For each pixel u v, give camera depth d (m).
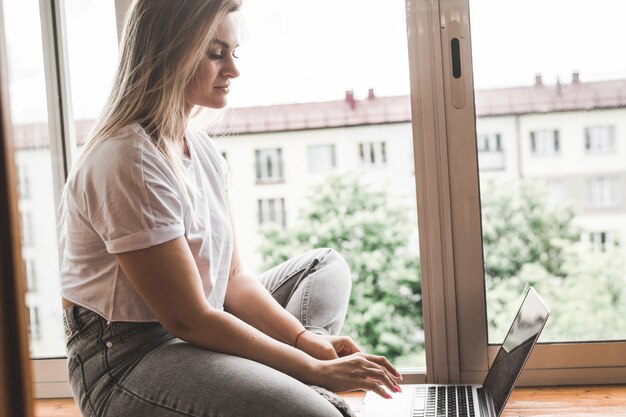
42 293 2.17
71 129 2.12
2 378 0.73
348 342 1.59
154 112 1.43
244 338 1.38
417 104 1.93
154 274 1.33
